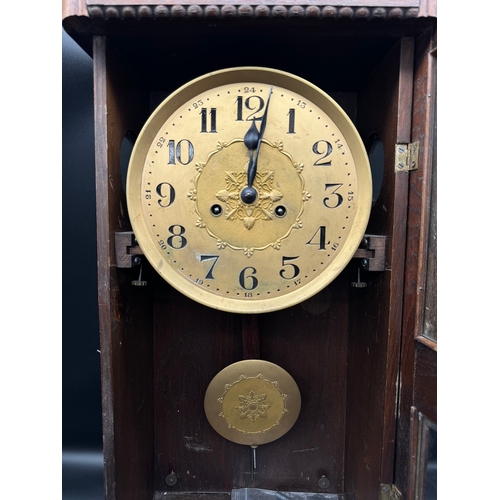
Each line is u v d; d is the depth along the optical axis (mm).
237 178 984
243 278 1005
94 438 1475
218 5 856
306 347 1331
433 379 911
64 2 872
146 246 979
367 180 973
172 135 976
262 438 1267
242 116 975
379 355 1074
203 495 1364
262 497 1334
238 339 1334
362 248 1067
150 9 859
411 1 864
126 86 1086
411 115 977
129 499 1097
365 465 1160
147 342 1263
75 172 1414
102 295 960
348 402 1323
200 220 991
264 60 1087
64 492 1450
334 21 887
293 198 991
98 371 1456
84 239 1428
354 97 1313
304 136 979
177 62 1099
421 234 948
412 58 964
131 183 965
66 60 1394
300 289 1007
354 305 1280
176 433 1355
